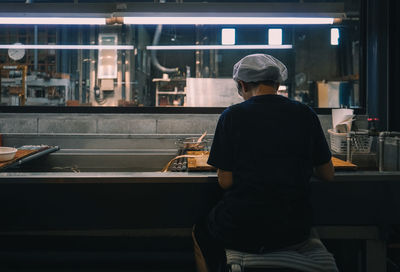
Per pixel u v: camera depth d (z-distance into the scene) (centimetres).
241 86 114
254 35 863
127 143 230
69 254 165
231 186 101
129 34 733
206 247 112
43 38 724
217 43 808
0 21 233
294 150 96
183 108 241
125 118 238
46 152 187
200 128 238
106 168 209
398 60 223
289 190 94
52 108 238
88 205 130
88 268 165
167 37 952
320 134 103
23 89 457
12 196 127
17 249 165
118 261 165
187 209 131
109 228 130
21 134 226
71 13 227
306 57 798
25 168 203
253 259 90
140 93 848
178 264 165
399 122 223
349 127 186
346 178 126
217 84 262
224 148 99
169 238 169
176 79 786
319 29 786
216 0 653
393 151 166
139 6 226
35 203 128
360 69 241
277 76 105
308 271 87
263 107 99
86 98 743
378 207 132
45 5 226
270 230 93
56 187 128
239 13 226
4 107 235
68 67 749
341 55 729
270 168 94
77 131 236
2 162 145
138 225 131
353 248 160
